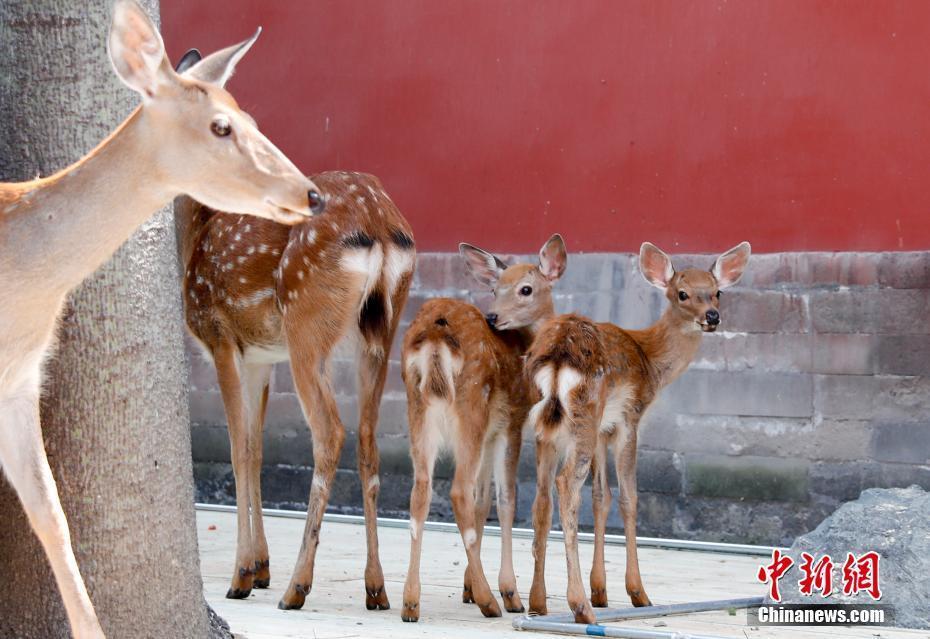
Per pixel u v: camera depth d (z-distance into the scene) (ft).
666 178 29.66
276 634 16.43
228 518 30.99
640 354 20.75
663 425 29.32
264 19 33.42
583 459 18.31
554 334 18.75
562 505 18.17
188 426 14.58
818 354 28.19
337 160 32.71
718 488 28.89
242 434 20.90
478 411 18.95
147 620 13.65
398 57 32.12
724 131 29.14
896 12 27.68
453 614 19.10
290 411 32.73
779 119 28.66
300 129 33.06
